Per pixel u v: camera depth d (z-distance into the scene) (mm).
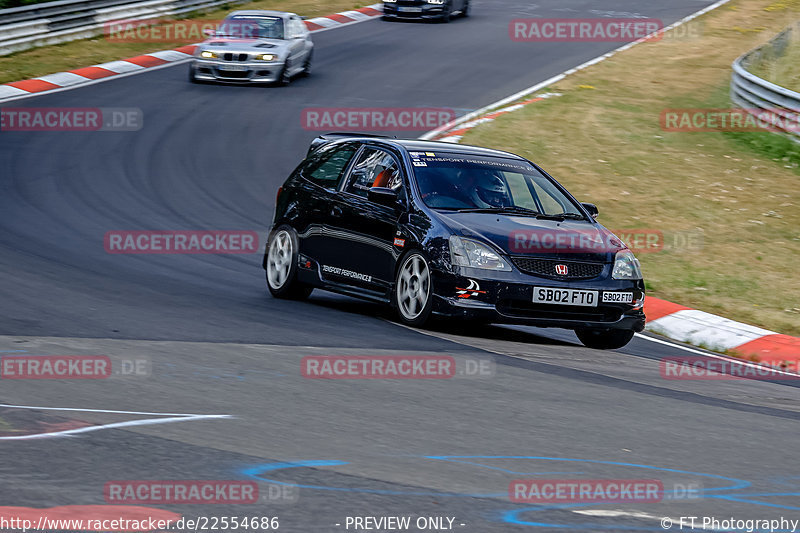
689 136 71688
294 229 35656
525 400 22953
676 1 138250
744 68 83500
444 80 87562
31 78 79875
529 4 132000
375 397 22141
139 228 47125
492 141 67375
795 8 134250
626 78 91500
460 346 28969
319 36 105875
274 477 16109
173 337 27156
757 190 60281
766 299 42094
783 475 18500
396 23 115875
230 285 37938
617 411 22703
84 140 63938
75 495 14727
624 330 31734
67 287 34094
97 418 18922
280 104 76250
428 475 16797
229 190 55969
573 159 64500
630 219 53656
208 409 20109
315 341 27891
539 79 89625
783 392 28062
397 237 31812
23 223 45906
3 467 15727
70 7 95125
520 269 30125
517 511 15273
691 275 44781
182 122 69875
